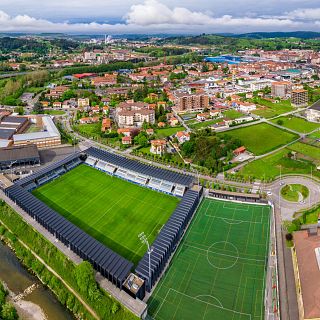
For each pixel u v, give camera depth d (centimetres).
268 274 15225
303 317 12575
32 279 16162
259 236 17912
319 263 14500
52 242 17150
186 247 17138
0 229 19350
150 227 18838
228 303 13825
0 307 13975
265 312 13325
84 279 14038
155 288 14638
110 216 19912
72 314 14225
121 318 13088
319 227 17500
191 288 14612
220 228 18650
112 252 15625
